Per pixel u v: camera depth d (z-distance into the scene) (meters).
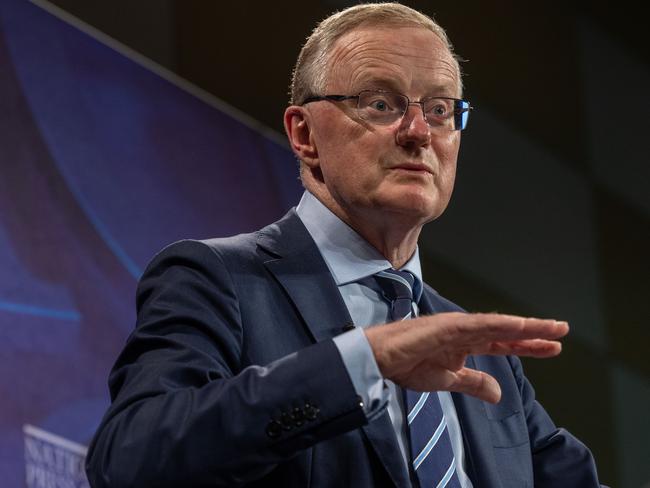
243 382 3.57
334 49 4.62
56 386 7.19
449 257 11.19
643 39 12.48
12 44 7.71
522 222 11.55
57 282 7.43
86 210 7.88
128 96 8.68
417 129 4.36
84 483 7.20
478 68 11.59
